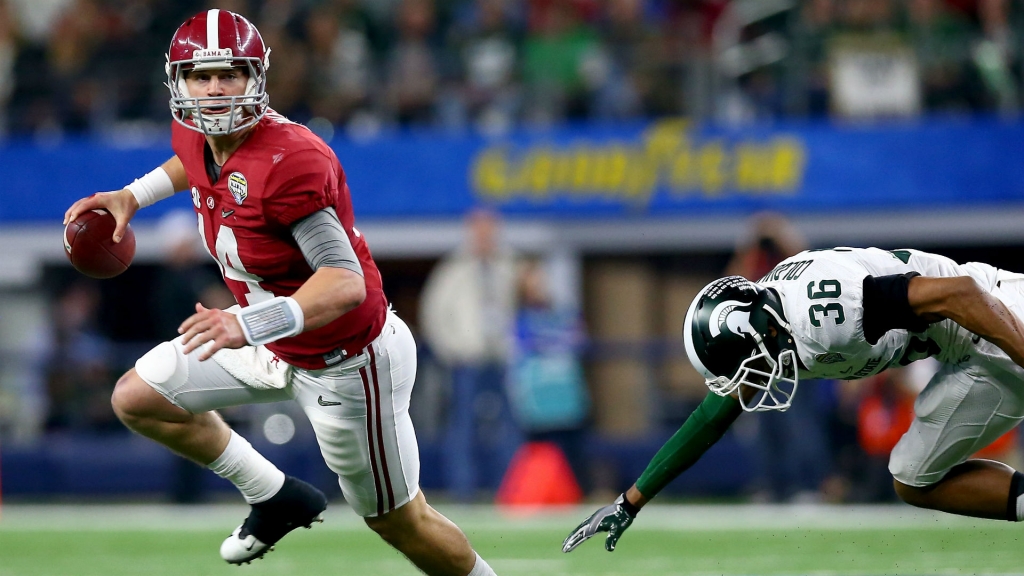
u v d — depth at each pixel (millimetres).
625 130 34375
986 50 34688
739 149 34094
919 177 33938
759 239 27453
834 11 35062
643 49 35312
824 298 12594
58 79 36375
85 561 19562
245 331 10992
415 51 36031
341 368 12812
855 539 21578
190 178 12516
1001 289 13633
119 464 32406
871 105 34281
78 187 35312
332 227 11852
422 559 13773
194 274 28891
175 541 22172
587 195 34406
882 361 13203
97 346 33312
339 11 36781
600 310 35250
